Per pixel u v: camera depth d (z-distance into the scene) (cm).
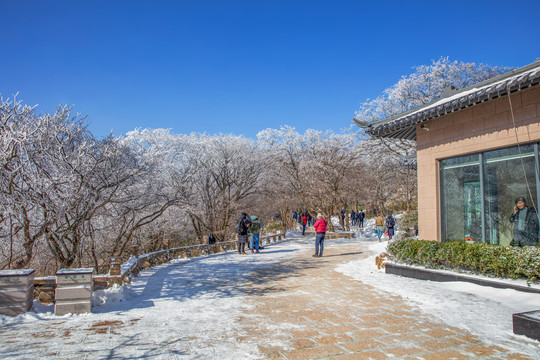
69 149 1012
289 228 4053
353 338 468
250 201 2991
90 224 1092
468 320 543
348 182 3158
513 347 436
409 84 2653
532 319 463
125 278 827
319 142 3198
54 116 978
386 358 404
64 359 392
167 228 2008
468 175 919
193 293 764
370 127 1126
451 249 815
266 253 1645
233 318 563
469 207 914
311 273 1008
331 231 3022
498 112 835
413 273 887
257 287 821
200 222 2556
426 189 1021
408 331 496
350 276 944
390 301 668
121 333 487
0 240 1000
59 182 904
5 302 561
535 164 766
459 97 884
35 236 911
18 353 409
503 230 827
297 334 484
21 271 591
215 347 434
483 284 725
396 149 2702
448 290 739
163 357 401
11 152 841
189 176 2291
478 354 415
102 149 1062
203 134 2759
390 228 2175
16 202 848
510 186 816
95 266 1118
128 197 1177
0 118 901
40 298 631
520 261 675
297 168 3259
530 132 767
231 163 2692
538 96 755
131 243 1652
